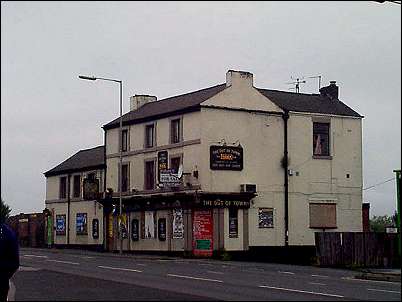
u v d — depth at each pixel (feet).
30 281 67.26
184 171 131.13
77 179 173.27
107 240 155.33
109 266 95.35
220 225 126.31
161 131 138.31
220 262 115.24
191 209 128.57
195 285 64.44
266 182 133.08
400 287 66.23
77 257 123.75
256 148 132.98
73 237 171.63
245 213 129.59
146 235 140.56
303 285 66.18
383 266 110.42
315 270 97.30
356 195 143.43
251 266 104.94
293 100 145.07
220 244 125.80
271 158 134.51
